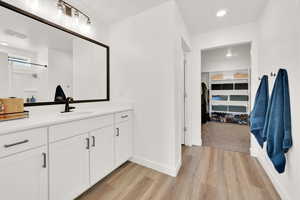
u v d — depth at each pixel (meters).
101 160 1.57
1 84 1.23
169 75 1.76
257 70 2.22
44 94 1.51
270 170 1.65
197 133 2.79
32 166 0.99
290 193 1.21
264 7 1.87
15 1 1.28
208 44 2.65
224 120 5.04
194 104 2.80
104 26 2.25
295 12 1.15
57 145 1.14
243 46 4.21
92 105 2.05
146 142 1.98
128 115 2.01
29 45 1.39
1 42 1.22
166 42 1.77
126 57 2.15
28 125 0.94
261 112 1.75
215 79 5.28
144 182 1.62
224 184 1.57
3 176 0.85
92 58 2.05
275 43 1.54
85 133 1.38
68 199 1.22
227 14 2.07
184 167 1.94
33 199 1.00
